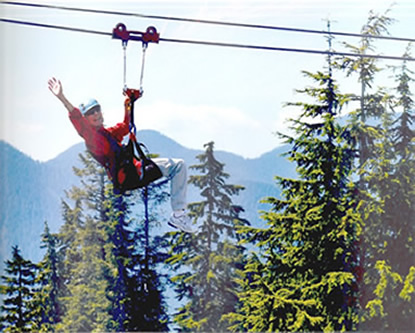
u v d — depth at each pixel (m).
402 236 31.75
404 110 32.88
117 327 33.62
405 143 32.47
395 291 30.59
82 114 10.98
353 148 32.62
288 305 30.72
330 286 30.27
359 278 31.38
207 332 33.44
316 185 32.19
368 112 32.69
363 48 33.31
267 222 32.09
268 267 31.69
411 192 32.28
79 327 34.03
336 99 32.84
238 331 31.88
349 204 31.86
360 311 30.64
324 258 31.34
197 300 33.84
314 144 32.50
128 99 11.38
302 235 31.69
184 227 11.74
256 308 31.19
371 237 31.89
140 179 11.38
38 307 34.19
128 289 34.03
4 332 33.62
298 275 31.39
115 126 11.46
